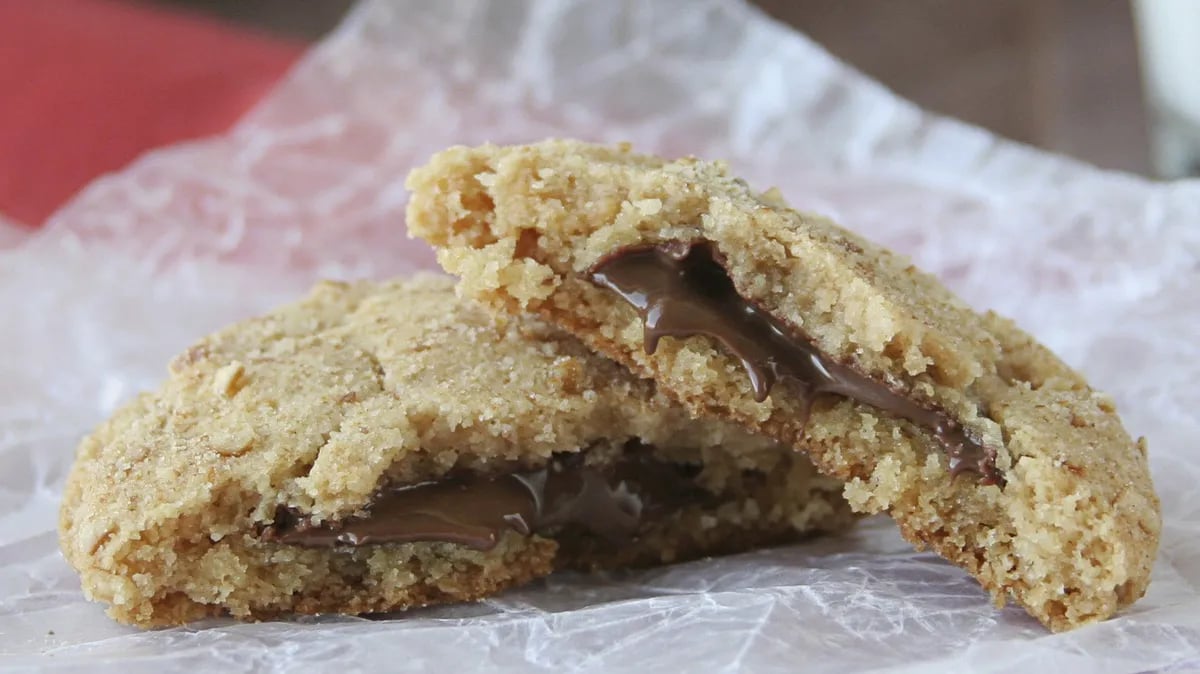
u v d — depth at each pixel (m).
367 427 0.23
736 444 0.25
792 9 0.45
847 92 0.36
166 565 0.23
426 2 0.39
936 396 0.23
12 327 0.30
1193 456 0.26
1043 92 0.39
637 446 0.25
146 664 0.22
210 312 0.31
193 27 0.41
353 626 0.23
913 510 0.23
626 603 0.23
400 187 0.34
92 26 0.40
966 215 0.32
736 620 0.23
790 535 0.25
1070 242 0.31
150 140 0.36
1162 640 0.22
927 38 0.43
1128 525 0.23
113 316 0.30
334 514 0.23
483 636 0.23
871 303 0.23
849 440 0.24
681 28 0.38
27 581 0.24
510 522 0.24
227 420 0.24
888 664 0.22
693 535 0.25
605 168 0.24
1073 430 0.24
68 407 0.28
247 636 0.23
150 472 0.23
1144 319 0.29
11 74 0.38
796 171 0.34
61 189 0.34
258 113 0.36
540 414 0.24
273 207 0.33
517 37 0.39
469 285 0.24
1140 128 0.36
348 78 0.37
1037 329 0.29
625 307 0.24
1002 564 0.23
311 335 0.25
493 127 0.36
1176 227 0.31
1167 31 0.37
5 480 0.26
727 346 0.24
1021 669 0.22
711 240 0.24
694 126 0.36
